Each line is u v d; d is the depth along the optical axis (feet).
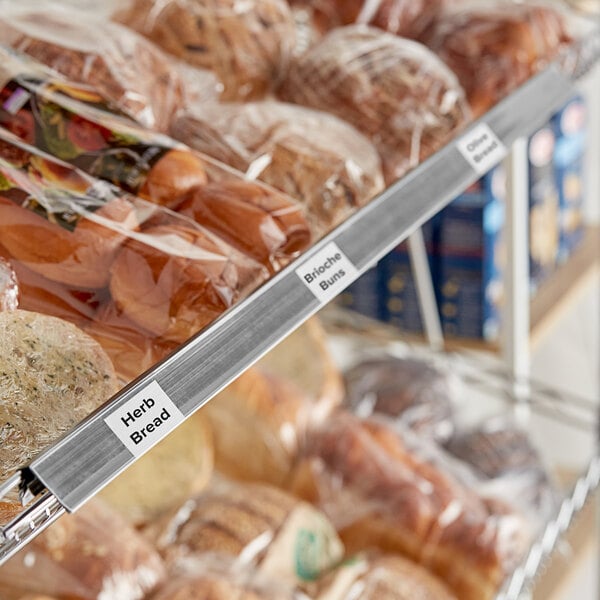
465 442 3.89
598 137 6.91
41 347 1.50
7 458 1.45
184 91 2.24
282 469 3.32
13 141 1.75
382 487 3.28
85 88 1.91
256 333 1.54
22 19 2.13
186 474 3.06
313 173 2.07
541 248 5.78
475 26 2.73
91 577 2.48
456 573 3.19
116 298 1.60
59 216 1.63
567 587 3.83
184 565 2.74
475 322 5.30
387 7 2.78
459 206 5.16
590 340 7.27
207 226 1.76
